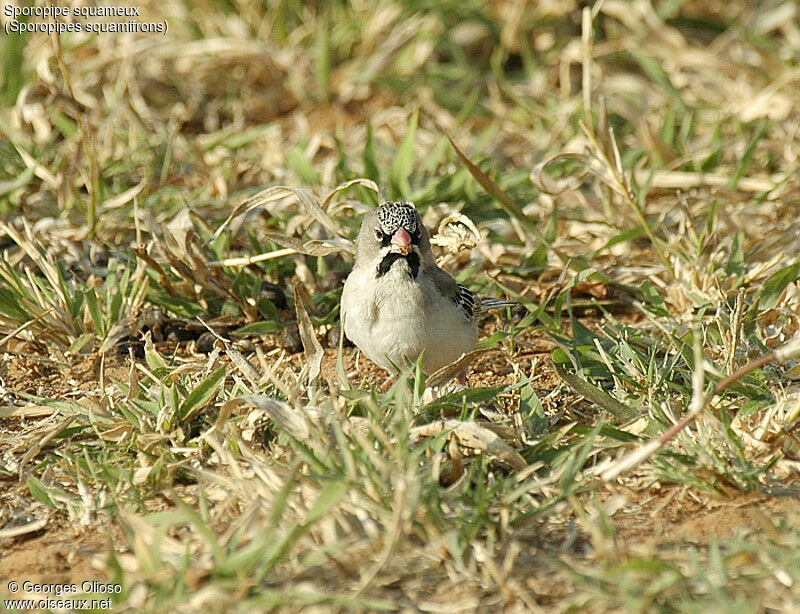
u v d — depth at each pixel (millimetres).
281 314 12172
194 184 14977
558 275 12711
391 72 18234
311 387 8945
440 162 15219
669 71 18016
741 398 9203
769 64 17219
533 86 17891
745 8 19188
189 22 18672
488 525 7188
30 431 9320
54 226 13320
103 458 8508
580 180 14562
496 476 8086
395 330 9578
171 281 12320
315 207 11484
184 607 6465
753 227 13391
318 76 17922
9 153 14977
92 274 12648
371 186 11820
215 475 7715
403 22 18641
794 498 7871
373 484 7109
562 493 7492
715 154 14797
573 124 16625
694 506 7906
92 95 17422
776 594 6434
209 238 13031
